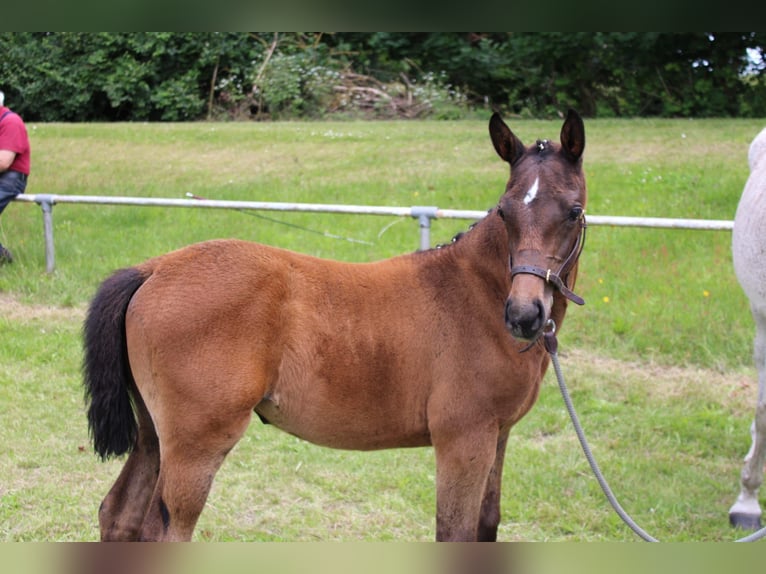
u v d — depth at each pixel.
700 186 8.82
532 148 3.24
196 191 9.76
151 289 3.17
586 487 4.58
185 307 3.10
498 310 3.28
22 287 7.43
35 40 18.02
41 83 17.88
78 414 5.34
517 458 4.89
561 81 17.36
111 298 3.21
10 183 7.60
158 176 10.52
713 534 4.16
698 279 6.93
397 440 3.38
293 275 3.26
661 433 5.23
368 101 16.25
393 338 3.26
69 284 7.45
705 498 4.50
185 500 3.12
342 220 8.61
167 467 3.13
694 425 5.26
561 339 6.43
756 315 4.31
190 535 3.17
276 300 3.18
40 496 4.34
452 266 3.39
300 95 16.44
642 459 4.88
